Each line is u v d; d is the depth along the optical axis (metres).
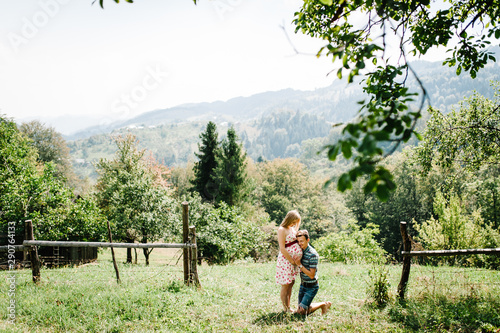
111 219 21.59
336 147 1.88
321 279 8.89
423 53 5.14
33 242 6.71
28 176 18.25
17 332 4.38
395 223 41.34
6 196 16.77
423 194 37.91
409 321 5.16
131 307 5.62
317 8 5.66
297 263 5.53
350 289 7.57
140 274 9.35
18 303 5.55
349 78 2.78
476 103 11.83
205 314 5.54
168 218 20.50
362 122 1.93
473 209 33.62
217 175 33.91
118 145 30.78
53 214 17.50
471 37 5.17
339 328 4.89
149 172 33.22
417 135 2.02
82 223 18.12
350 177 1.81
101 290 6.68
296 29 6.11
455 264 15.92
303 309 5.47
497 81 12.77
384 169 1.79
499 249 5.43
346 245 20.98
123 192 21.23
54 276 8.50
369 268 10.59
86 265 14.70
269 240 29.55
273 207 53.47
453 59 5.51
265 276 9.29
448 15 6.03
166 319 5.21
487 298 5.94
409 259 6.39
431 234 22.52
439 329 4.78
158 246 7.04
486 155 12.08
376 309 5.85
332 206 58.44
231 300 6.45
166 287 7.06
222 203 23.72
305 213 53.16
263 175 62.41
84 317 5.05
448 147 11.98
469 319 5.02
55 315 5.12
